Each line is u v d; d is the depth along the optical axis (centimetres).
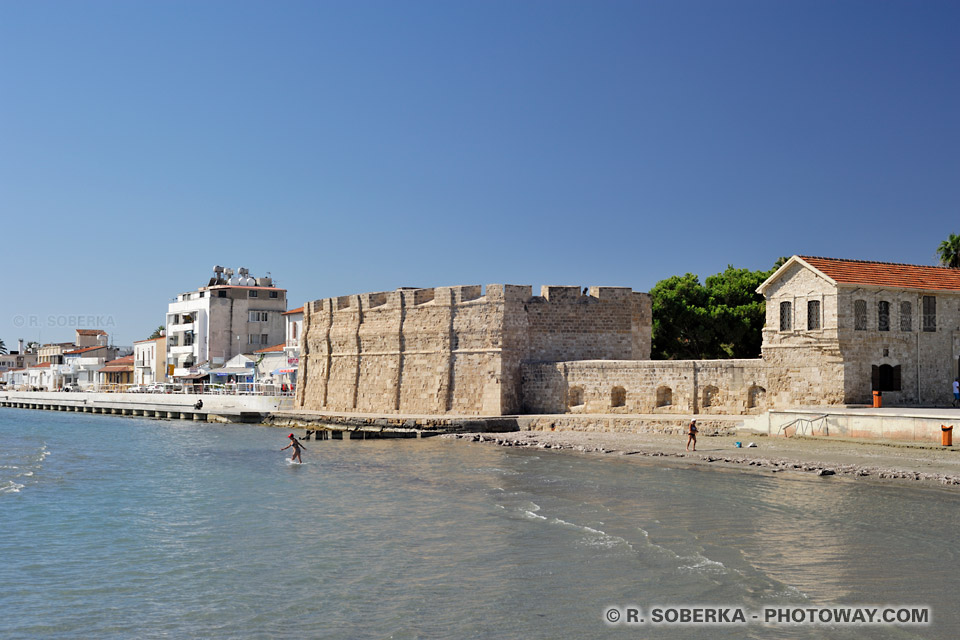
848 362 4534
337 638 1656
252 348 11650
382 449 5150
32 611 1847
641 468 3906
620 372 5606
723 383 5178
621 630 1673
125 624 1756
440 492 3344
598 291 6312
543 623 1720
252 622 1756
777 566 2083
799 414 4475
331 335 7644
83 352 15875
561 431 5509
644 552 2241
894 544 2286
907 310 4756
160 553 2355
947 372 4847
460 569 2128
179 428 7569
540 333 6184
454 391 6300
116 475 4094
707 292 7781
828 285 4581
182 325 11900
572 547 2323
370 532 2586
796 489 3197
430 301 6612
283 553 2331
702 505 2908
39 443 6103
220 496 3366
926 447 3897
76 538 2573
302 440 6138
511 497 3173
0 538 2580
